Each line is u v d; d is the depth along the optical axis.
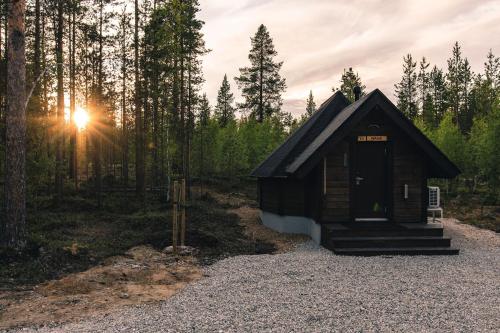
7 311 6.57
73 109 25.05
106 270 9.20
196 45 27.92
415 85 49.59
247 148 36.84
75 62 25.83
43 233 12.85
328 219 12.73
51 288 7.85
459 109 48.59
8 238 9.92
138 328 5.74
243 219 17.44
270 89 41.78
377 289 7.67
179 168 29.77
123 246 11.55
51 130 16.59
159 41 21.06
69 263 9.72
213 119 35.25
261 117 41.72
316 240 12.98
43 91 18.14
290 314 6.29
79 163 39.81
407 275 8.77
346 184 12.84
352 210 12.73
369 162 13.04
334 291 7.53
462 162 27.16
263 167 16.81
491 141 21.27
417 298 7.13
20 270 8.86
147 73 21.34
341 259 10.37
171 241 11.92
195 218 15.77
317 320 6.05
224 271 9.20
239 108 42.28
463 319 6.12
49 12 20.64
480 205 21.39
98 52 25.11
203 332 5.58
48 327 5.86
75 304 6.92
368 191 13.02
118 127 32.38
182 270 9.36
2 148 13.08
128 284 8.20
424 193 13.00
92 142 28.38
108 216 16.70
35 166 15.35
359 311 6.44
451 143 27.52
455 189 28.02
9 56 10.16
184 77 28.34
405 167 12.98
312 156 12.01
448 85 47.75
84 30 24.38
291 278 8.51
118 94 26.31
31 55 18.52
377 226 12.10
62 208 17.80
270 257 10.69
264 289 7.69
